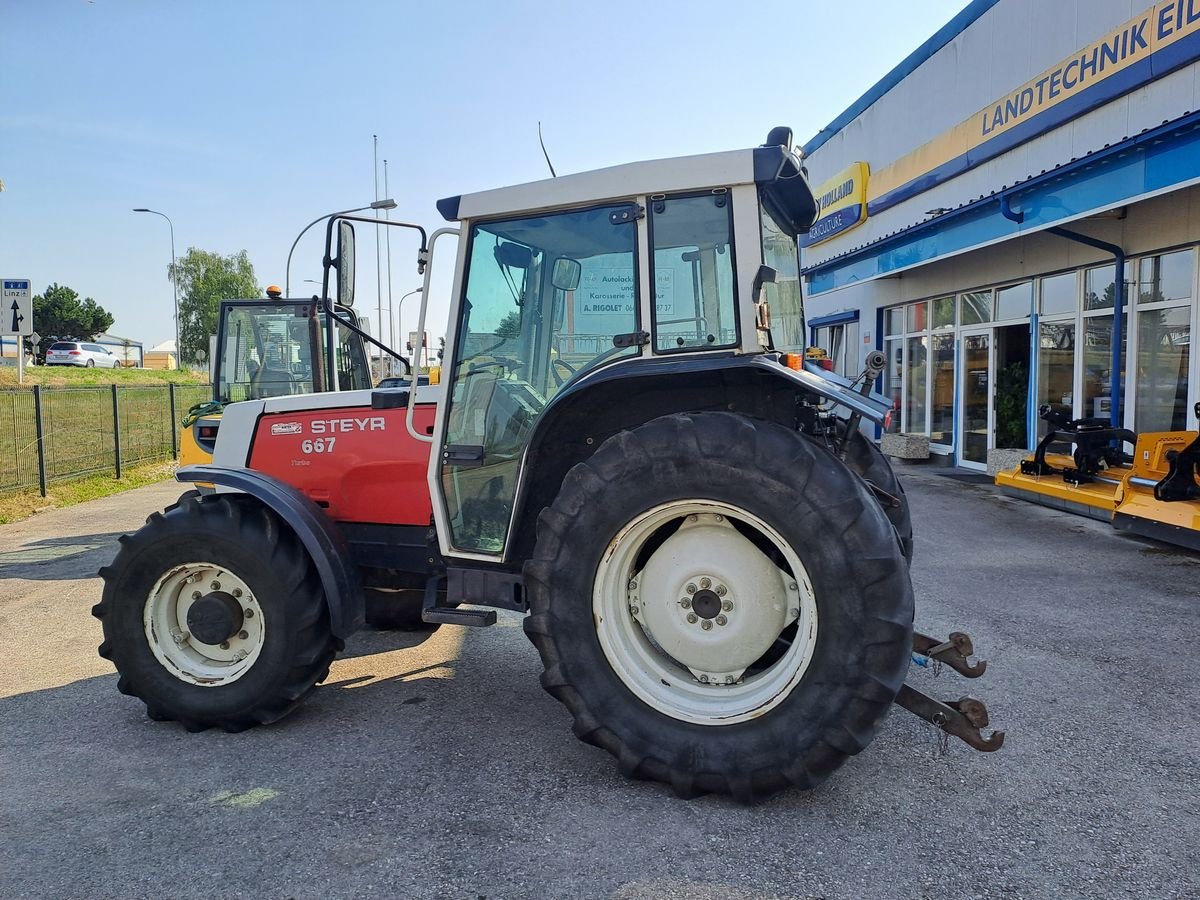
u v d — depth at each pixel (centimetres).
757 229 294
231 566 341
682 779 279
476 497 346
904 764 309
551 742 335
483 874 243
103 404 1318
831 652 264
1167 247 800
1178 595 524
